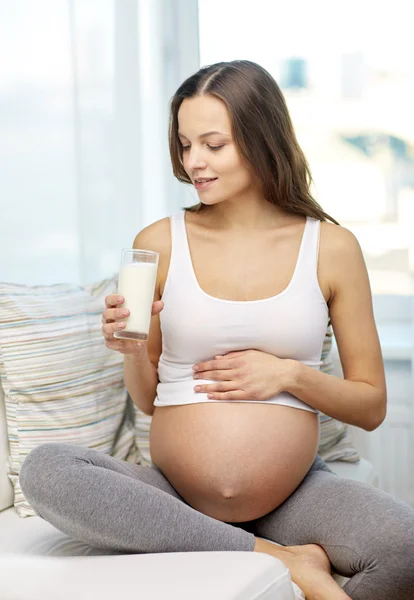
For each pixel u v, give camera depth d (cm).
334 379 189
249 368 183
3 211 245
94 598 143
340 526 173
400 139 299
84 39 269
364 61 299
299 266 191
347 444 246
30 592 151
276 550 173
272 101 192
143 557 155
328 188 305
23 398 215
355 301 195
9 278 247
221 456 180
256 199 196
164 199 307
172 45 304
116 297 173
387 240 301
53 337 221
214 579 143
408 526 167
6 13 244
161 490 172
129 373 199
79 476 162
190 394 186
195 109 185
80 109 268
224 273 191
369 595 168
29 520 201
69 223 266
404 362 288
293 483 185
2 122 244
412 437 281
